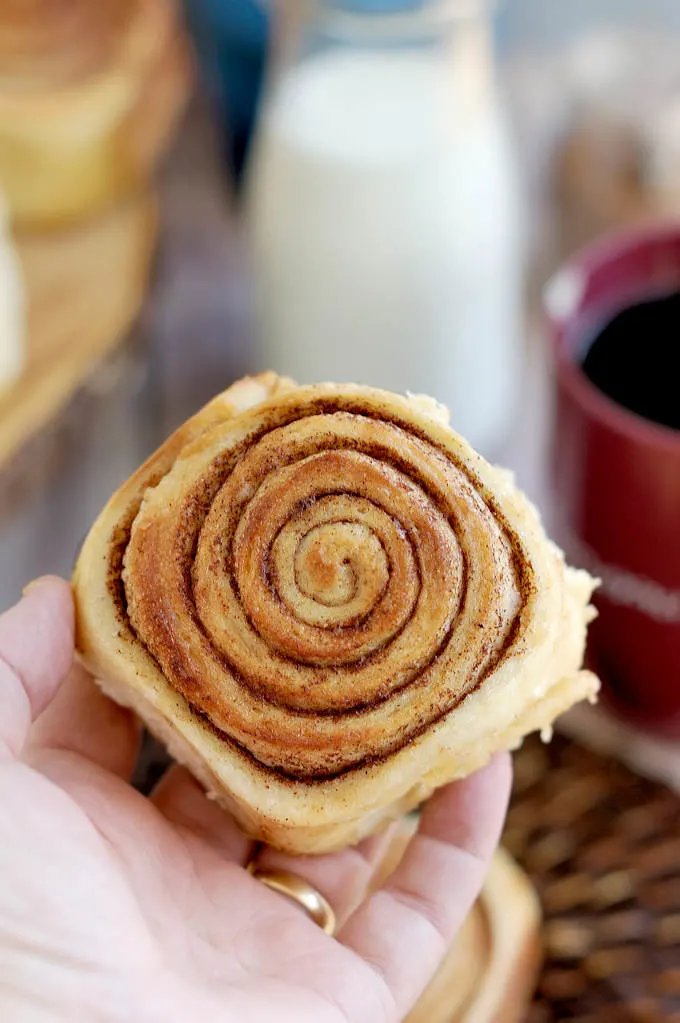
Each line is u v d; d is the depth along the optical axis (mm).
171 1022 321
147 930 335
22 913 322
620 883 414
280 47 480
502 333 498
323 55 471
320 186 455
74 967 322
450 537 332
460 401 495
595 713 465
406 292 465
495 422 512
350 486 333
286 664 333
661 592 419
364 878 377
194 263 562
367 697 332
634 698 450
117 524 348
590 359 437
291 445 338
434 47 465
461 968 390
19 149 506
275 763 336
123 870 347
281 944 350
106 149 525
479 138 467
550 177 543
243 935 353
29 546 487
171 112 549
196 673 335
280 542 334
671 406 423
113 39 524
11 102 495
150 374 523
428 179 455
